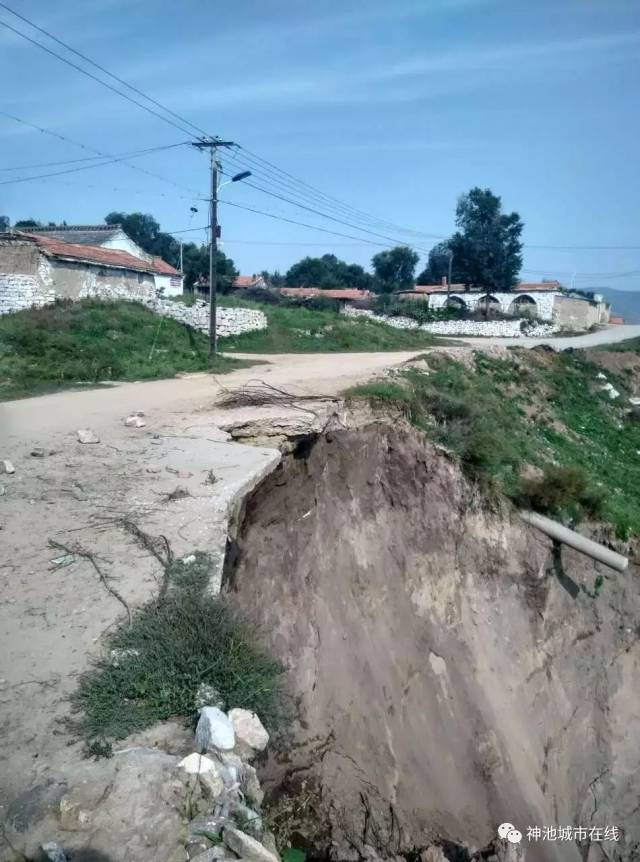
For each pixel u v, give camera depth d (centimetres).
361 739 1127
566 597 1633
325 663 1197
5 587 753
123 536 886
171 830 466
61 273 3022
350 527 1484
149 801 486
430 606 1480
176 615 684
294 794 788
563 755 1417
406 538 1550
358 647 1287
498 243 5866
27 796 481
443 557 1558
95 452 1246
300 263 8650
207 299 3741
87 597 739
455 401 1861
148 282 3638
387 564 1480
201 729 545
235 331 3231
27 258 2927
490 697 1383
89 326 2680
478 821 1173
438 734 1270
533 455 2002
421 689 1322
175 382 2089
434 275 7812
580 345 4550
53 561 813
